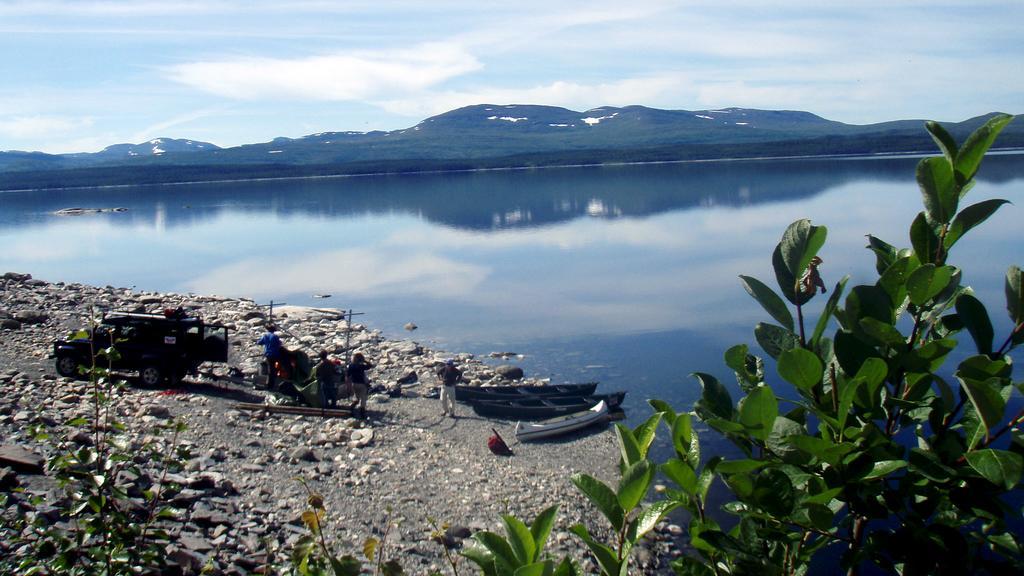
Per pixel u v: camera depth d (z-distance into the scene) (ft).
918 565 10.37
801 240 11.89
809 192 436.76
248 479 56.34
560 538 53.93
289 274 205.05
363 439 69.00
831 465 10.27
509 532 10.48
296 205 495.00
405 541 50.70
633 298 159.84
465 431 75.82
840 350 11.04
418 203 477.36
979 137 10.79
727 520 54.60
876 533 10.78
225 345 77.46
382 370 98.27
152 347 74.74
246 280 195.52
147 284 189.57
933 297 11.27
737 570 11.29
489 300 161.27
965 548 10.30
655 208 383.65
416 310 151.43
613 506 10.41
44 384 70.38
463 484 61.57
